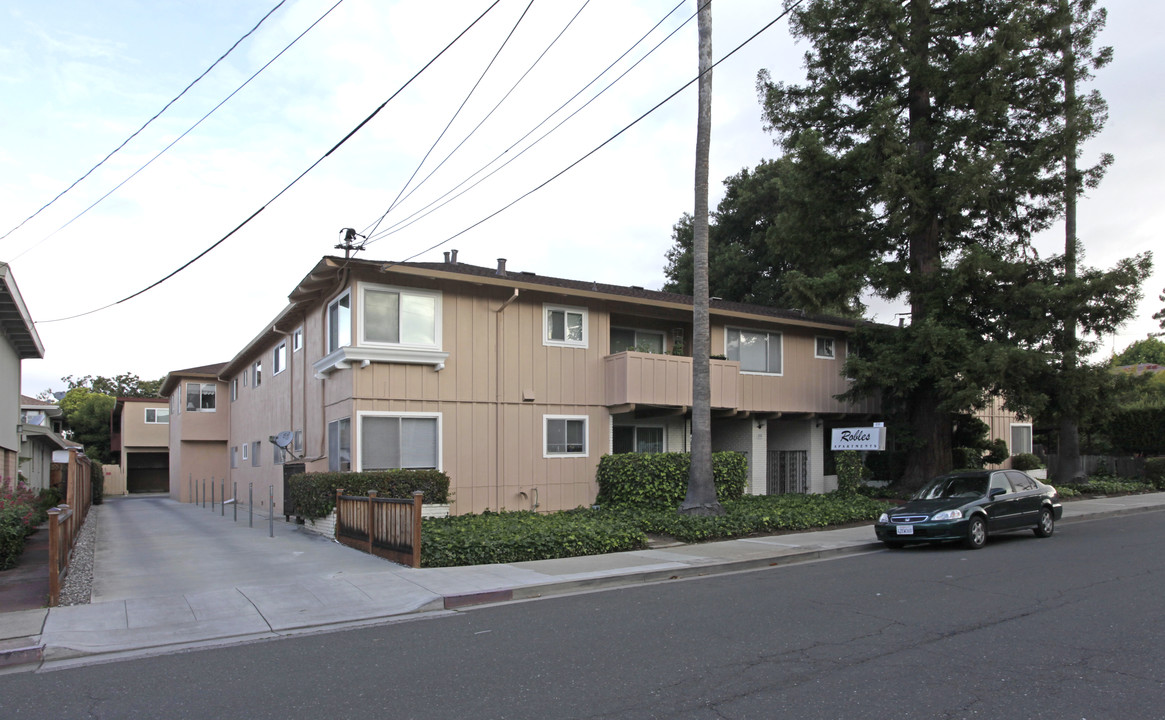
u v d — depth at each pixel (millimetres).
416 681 6133
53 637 7652
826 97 20641
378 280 16594
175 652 7371
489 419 17891
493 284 17688
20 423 19438
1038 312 18906
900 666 6234
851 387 22797
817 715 5121
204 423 32594
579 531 13203
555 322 19188
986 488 14172
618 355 19391
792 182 22484
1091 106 19266
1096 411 19734
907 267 21484
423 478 15852
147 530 17938
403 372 16828
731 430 23703
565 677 6113
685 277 39406
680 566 11484
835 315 27234
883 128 18969
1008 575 10484
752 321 22422
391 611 8875
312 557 12672
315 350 19188
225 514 22781
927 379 20531
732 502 18719
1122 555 12188
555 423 18969
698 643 7098
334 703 5633
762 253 38188
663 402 19625
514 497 18078
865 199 20703
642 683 5902
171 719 5391
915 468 21594
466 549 11867
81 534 17047
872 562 12164
